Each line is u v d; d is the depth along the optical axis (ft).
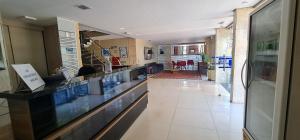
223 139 7.98
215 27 20.53
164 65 46.24
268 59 4.86
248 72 6.11
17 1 9.18
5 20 13.38
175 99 15.19
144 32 22.97
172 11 12.38
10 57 14.12
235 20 12.45
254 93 5.79
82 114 5.57
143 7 11.10
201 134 8.52
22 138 4.50
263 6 4.94
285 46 3.34
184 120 10.34
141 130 9.11
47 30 16.49
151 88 20.45
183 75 32.99
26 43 15.33
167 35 27.30
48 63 17.06
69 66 13.84
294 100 3.36
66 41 13.62
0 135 5.43
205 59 35.17
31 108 4.36
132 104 9.68
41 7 10.40
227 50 21.81
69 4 9.98
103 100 7.06
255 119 5.73
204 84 22.35
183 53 44.37
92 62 23.43
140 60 32.91
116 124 7.72
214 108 12.41
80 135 5.71
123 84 10.30
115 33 23.75
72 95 6.50
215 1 10.47
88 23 15.64
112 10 11.55
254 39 5.78
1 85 9.48
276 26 4.37
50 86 5.08
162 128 9.30
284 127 3.50
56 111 5.42
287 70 3.34
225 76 23.17
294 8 3.17
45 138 4.26
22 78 4.43
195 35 28.19
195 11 12.59
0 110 7.11
